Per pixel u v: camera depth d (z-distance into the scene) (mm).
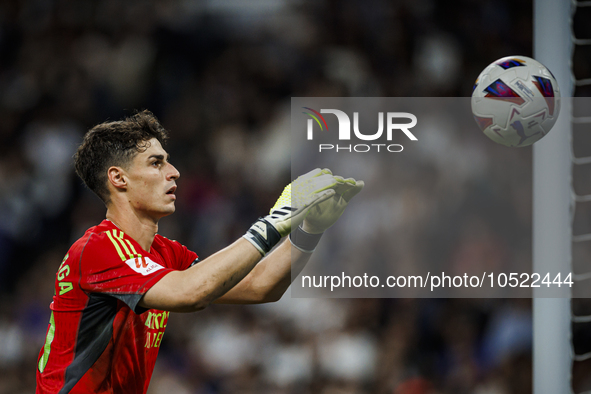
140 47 30656
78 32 31328
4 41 31422
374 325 22828
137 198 8641
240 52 31000
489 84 9258
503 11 31344
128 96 29828
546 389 11469
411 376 21500
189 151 28781
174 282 7668
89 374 8336
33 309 24453
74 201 27469
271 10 31625
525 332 21953
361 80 29547
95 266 8078
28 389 22594
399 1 30969
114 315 8328
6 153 28219
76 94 29828
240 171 27875
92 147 8711
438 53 29953
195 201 27234
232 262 7742
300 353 22062
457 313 23141
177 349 22500
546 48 11680
